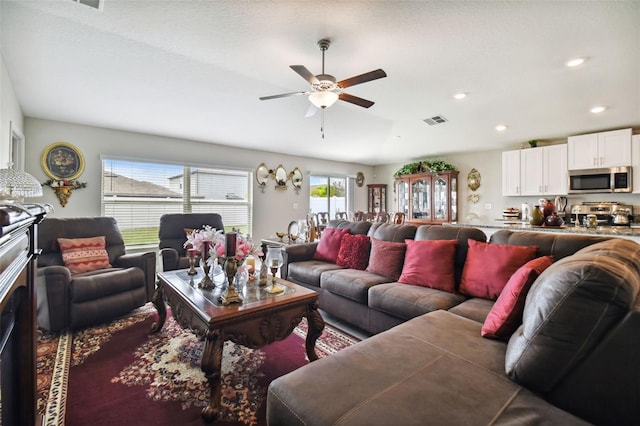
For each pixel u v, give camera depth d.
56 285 2.42
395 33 2.23
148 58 2.85
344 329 2.61
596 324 0.89
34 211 0.99
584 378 0.92
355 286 2.48
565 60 2.57
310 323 2.01
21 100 3.28
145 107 3.73
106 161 4.23
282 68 2.85
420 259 2.41
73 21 2.25
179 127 4.37
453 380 1.06
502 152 5.66
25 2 1.99
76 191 3.98
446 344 1.32
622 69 2.71
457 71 2.82
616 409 0.88
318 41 2.35
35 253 1.20
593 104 3.56
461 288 2.20
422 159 7.23
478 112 3.95
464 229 2.48
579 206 4.98
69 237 3.07
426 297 2.07
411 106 3.77
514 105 3.67
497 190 6.04
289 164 6.37
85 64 2.84
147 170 4.58
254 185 5.81
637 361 0.85
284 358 2.09
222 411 1.55
